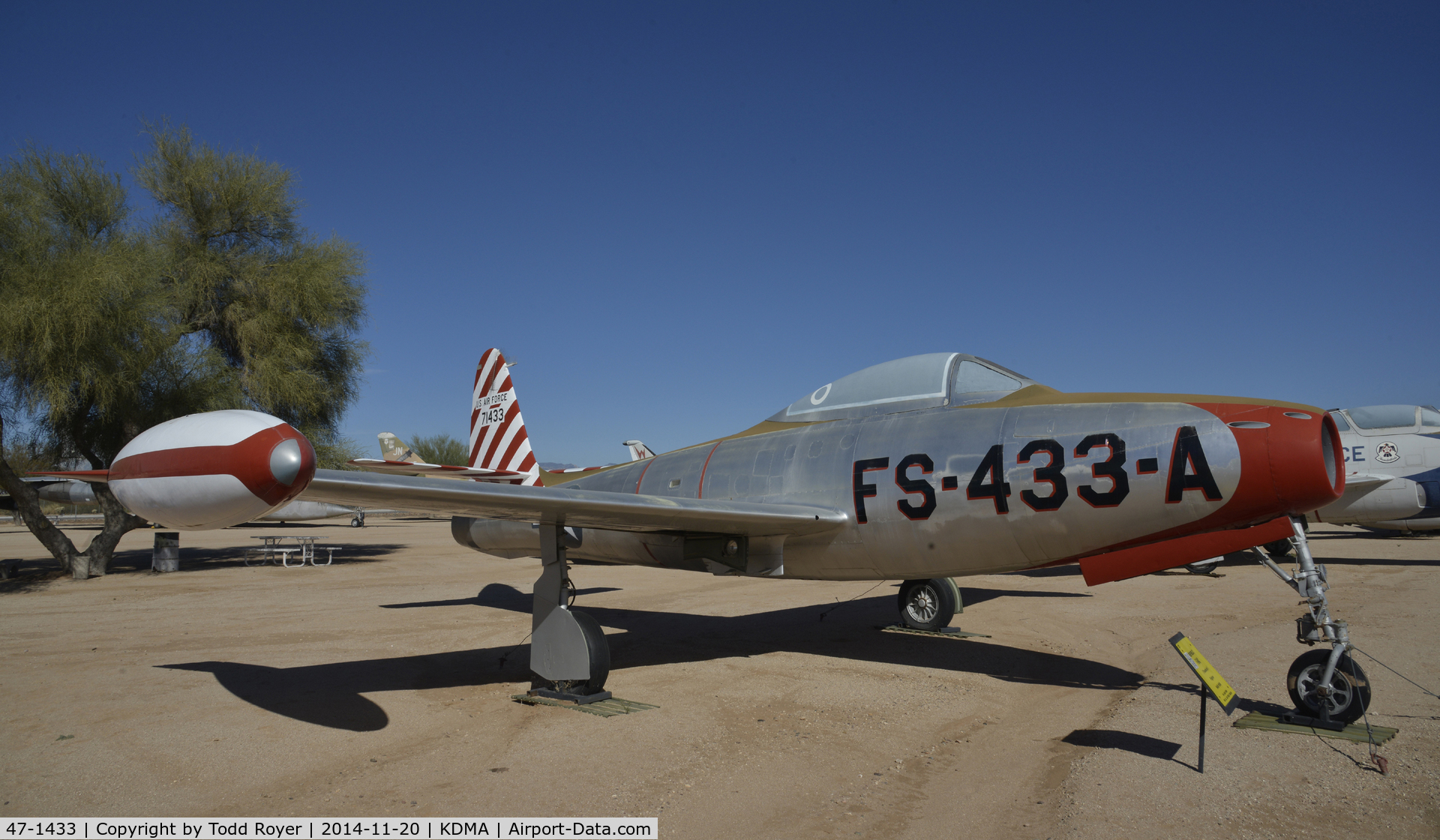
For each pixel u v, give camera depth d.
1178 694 5.57
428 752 4.50
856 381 7.05
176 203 17.98
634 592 12.33
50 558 18.58
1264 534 4.95
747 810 3.64
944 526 5.86
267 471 3.42
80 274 13.34
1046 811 3.56
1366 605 9.45
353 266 19.30
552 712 5.34
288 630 8.65
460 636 8.24
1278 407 5.00
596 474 9.16
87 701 5.60
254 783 4.02
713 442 7.92
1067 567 15.17
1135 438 5.21
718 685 6.09
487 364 12.37
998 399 6.18
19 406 14.24
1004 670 6.52
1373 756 4.05
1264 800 3.61
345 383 19.73
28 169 15.00
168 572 15.66
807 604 10.76
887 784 3.96
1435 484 15.14
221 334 18.25
